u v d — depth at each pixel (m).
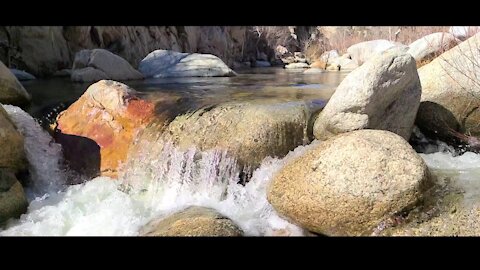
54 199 4.57
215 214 3.77
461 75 5.14
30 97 6.34
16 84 6.01
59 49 11.34
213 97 6.07
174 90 7.20
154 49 15.39
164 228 3.61
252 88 7.68
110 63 9.61
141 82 8.99
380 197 3.34
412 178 3.35
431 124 5.21
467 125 5.13
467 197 3.42
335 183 3.45
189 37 19.02
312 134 4.86
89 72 9.20
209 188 4.57
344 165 3.50
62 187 4.89
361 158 3.49
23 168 4.77
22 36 10.40
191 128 4.93
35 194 4.73
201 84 8.55
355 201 3.37
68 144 5.26
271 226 3.78
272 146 4.68
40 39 10.78
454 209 3.34
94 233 3.75
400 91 4.67
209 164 4.64
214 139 4.77
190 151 4.73
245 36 28.20
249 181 4.58
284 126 4.79
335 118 4.60
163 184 4.73
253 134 4.70
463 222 3.25
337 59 20.36
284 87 7.95
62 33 11.53
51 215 4.15
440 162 4.40
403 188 3.33
